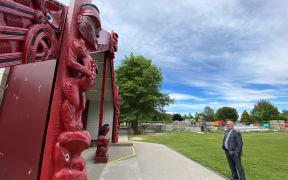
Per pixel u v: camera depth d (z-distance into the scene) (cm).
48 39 120
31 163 131
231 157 368
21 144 141
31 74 156
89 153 618
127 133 1978
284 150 762
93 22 162
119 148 758
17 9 92
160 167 462
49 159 120
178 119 4372
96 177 357
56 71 137
